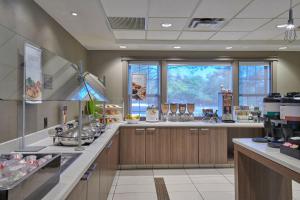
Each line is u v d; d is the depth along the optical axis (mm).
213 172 4254
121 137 4457
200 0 2773
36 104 2740
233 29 3943
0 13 2025
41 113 2877
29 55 1839
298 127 2133
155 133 4484
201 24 3668
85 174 1675
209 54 5312
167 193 3301
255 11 3115
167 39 4625
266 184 2625
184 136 4488
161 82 5312
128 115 4852
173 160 4488
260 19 3432
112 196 3178
